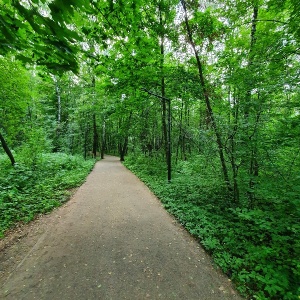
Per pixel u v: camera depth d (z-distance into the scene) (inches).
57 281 105.3
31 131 393.4
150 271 115.9
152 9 259.4
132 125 624.1
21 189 268.4
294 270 103.1
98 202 251.8
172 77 286.0
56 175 356.5
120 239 154.9
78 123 829.2
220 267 120.2
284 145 164.9
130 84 302.0
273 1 175.8
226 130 195.3
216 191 237.8
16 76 332.5
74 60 85.9
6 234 155.8
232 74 202.4
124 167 636.7
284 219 147.9
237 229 155.8
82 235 160.1
